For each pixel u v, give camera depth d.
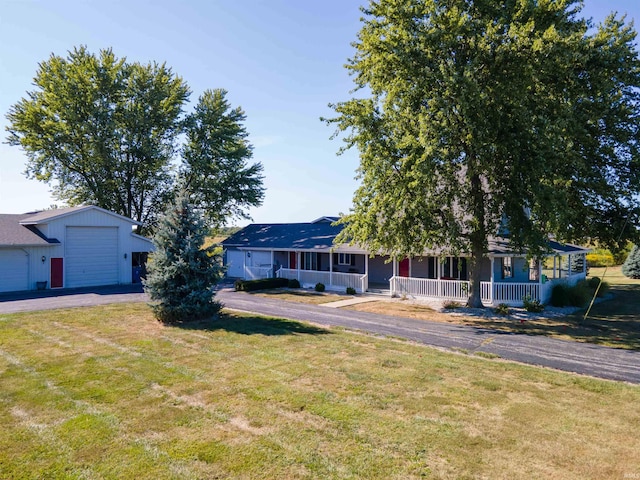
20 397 7.50
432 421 6.63
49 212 28.53
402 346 11.58
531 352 11.23
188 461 5.37
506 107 15.29
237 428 6.32
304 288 26.73
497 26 14.68
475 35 15.15
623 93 18.66
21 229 25.23
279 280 27.22
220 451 5.63
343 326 14.34
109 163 31.70
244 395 7.69
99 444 5.80
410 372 9.12
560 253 21.23
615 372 9.52
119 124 32.31
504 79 14.99
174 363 9.68
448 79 14.37
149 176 35.81
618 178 19.45
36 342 11.62
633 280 33.03
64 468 5.18
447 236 16.58
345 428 6.34
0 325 13.91
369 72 17.03
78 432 6.16
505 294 19.58
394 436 6.10
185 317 14.62
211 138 36.69
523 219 15.81
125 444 5.81
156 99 33.38
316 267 30.14
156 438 6.00
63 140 30.89
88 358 10.05
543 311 18.05
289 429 6.30
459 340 12.54
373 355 10.53
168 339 12.09
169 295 14.51
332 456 5.51
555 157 14.84
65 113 30.41
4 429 6.24
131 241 28.95
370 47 16.19
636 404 7.47
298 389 8.01
